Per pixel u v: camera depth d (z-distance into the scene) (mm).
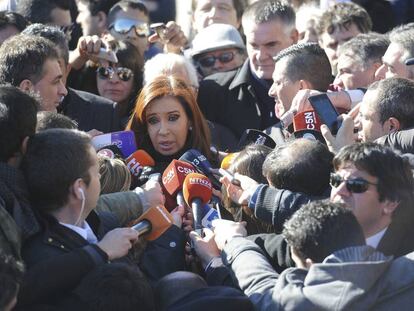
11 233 3559
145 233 4082
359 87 5777
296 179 4121
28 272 3535
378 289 3479
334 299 3430
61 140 3791
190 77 5969
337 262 3477
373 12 7684
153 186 4391
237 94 6223
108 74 6168
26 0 6762
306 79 5586
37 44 4879
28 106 3930
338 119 4891
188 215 4418
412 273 3521
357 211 3809
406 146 4355
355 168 3807
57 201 3777
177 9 8797
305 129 4977
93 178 3828
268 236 4043
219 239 4055
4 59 4848
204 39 6684
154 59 5984
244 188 4289
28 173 3777
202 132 5262
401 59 5277
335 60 6758
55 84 4922
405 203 3832
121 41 6383
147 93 5172
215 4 7246
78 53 6180
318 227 3537
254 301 3633
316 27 6969
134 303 3418
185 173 4629
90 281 3465
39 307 3533
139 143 5230
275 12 6203
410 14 7715
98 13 7457
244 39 7371
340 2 7258
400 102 4559
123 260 3842
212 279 3939
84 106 5691
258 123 6156
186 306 3564
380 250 3836
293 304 3482
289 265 3910
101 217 4105
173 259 4082
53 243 3695
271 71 6152
